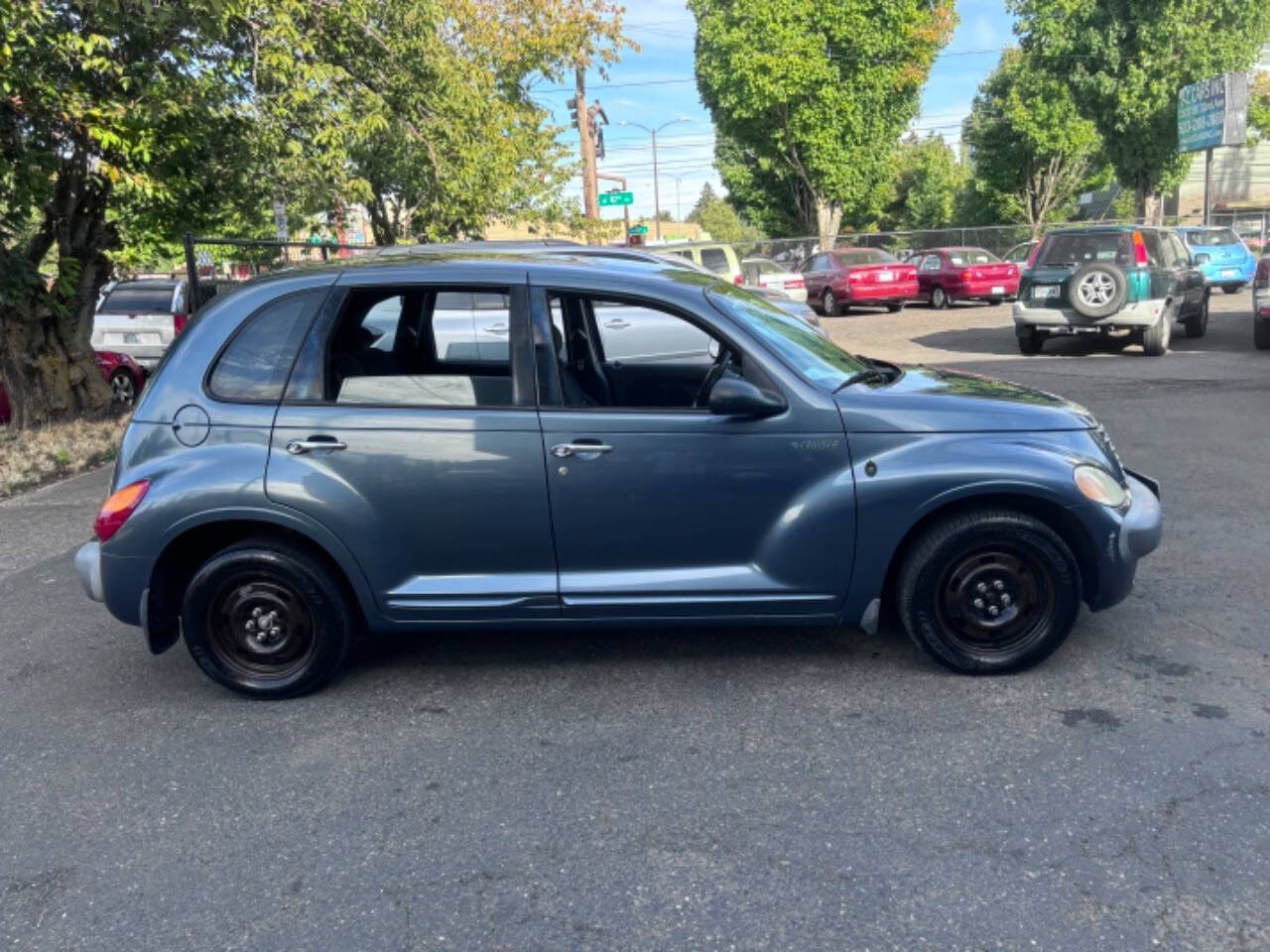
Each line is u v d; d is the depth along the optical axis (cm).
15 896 307
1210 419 926
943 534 412
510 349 421
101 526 421
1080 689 414
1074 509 408
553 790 357
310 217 1305
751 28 3497
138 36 931
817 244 3603
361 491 414
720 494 414
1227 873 295
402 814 346
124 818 349
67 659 494
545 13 2262
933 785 348
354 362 441
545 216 2161
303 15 1074
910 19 3519
